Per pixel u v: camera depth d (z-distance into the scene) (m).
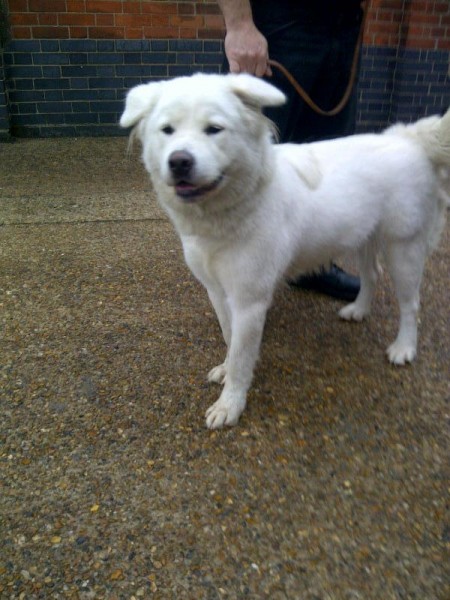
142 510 1.94
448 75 6.82
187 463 2.16
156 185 2.23
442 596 1.63
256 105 2.10
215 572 1.71
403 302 2.77
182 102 1.98
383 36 6.71
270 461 2.17
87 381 2.63
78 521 1.90
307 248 2.52
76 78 6.81
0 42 6.46
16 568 1.72
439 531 1.84
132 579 1.69
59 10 6.42
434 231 2.83
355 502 1.97
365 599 1.62
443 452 2.20
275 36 2.96
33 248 4.09
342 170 2.49
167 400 2.52
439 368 2.76
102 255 4.00
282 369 2.75
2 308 3.27
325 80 3.16
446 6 6.45
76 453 2.20
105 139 7.03
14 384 2.60
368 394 2.57
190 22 6.70
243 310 2.30
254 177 2.10
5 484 2.05
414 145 2.62
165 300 3.39
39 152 6.45
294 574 1.70
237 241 2.19
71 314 3.21
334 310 3.35
